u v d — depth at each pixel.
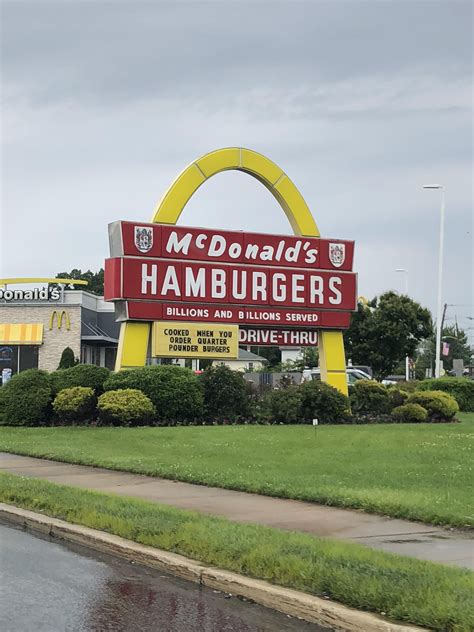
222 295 31.09
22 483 14.62
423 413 32.62
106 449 21.17
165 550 9.55
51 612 7.57
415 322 62.75
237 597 8.20
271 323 32.00
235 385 30.80
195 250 30.69
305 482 14.88
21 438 24.42
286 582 8.05
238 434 25.03
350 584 7.54
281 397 30.88
